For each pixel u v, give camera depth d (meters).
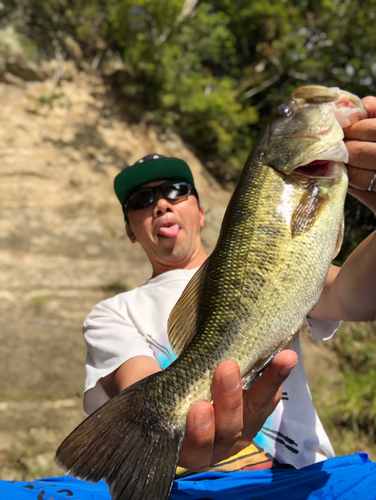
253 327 0.38
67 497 0.47
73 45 3.47
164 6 3.51
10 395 1.23
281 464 0.51
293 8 4.47
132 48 3.52
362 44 4.57
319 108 0.46
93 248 2.03
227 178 3.87
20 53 3.05
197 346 0.38
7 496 0.46
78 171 2.62
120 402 0.36
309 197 0.43
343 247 0.75
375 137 0.44
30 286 1.70
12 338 1.33
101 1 3.65
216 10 4.75
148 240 0.68
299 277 0.40
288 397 0.54
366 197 0.48
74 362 1.37
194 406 0.34
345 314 0.50
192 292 0.43
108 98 3.47
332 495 0.46
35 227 1.99
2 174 2.31
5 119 2.73
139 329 0.56
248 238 0.42
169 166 0.69
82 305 1.71
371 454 1.38
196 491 0.47
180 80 3.73
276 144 0.46
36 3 3.34
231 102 4.01
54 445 1.16
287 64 4.55
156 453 0.34
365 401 1.51
